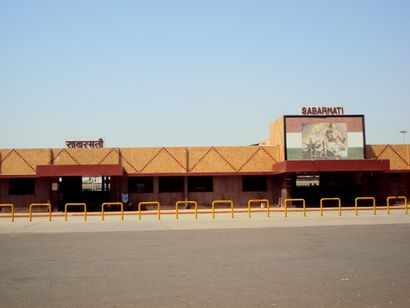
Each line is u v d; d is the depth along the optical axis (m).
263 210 45.34
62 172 46.44
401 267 16.39
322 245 22.02
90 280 14.70
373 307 11.30
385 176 50.97
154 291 13.12
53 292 13.14
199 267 16.66
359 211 44.41
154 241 24.27
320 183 50.72
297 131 48.84
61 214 44.16
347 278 14.60
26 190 48.38
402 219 35.72
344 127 49.34
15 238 26.31
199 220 37.00
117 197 48.94
